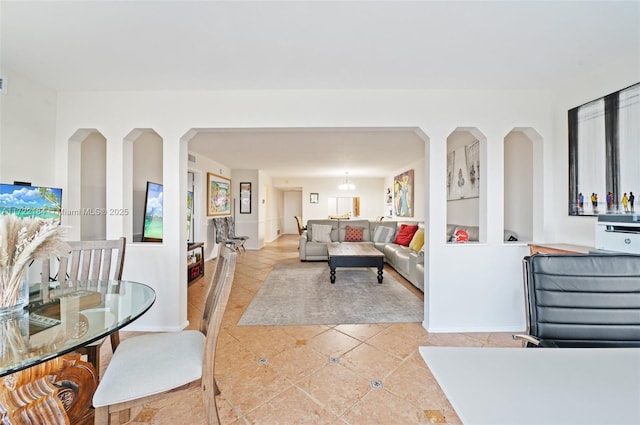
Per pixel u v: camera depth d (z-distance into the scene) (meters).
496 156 2.55
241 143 4.43
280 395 1.65
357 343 2.29
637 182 1.90
